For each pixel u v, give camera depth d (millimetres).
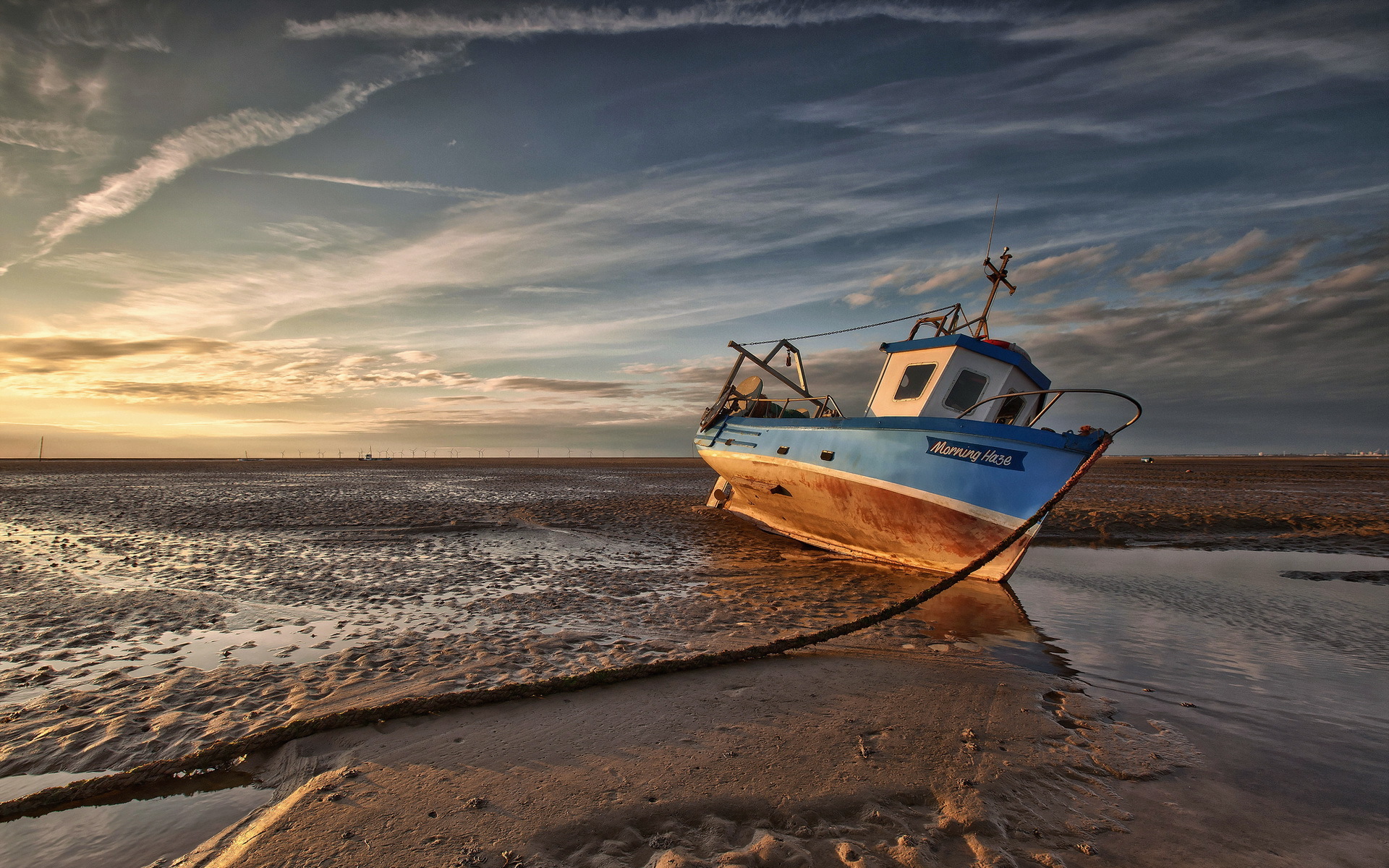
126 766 4375
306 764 4406
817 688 6012
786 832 3623
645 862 3279
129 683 5984
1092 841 3607
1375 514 21406
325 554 13672
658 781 4152
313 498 27219
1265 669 6734
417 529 17828
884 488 12219
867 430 12797
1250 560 14195
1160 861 3426
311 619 8438
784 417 16312
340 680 6016
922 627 8398
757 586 11016
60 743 4688
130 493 29672
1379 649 7453
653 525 19484
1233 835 3682
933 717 5340
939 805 3951
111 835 3605
